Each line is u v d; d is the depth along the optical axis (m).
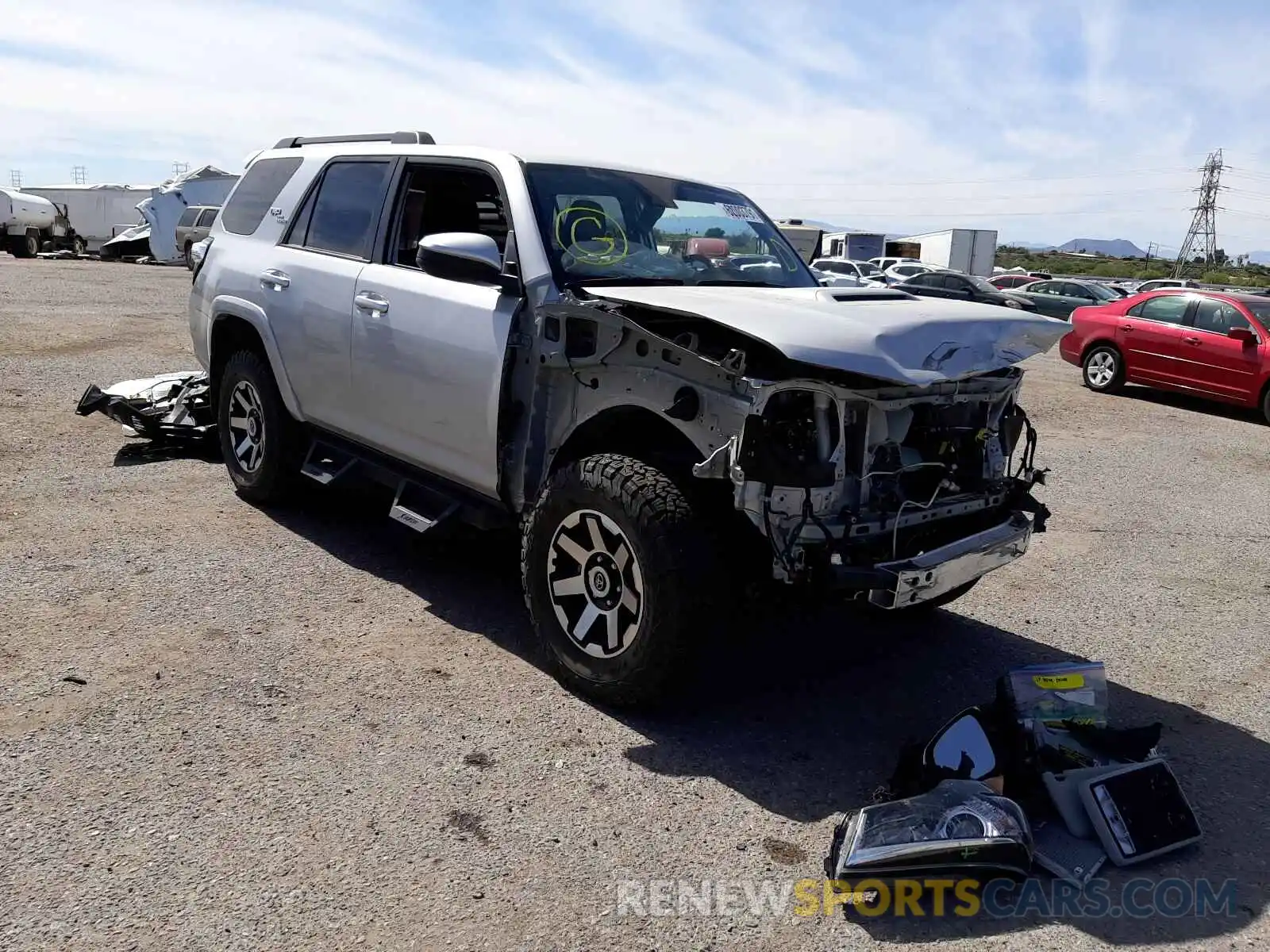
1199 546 6.41
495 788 3.14
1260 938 2.64
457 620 4.40
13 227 33.28
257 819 2.90
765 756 3.46
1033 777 3.14
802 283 4.83
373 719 3.51
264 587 4.64
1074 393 13.65
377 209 4.80
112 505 5.68
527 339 3.89
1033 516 3.99
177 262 32.97
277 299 5.20
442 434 4.27
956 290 22.58
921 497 3.71
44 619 4.13
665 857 2.86
